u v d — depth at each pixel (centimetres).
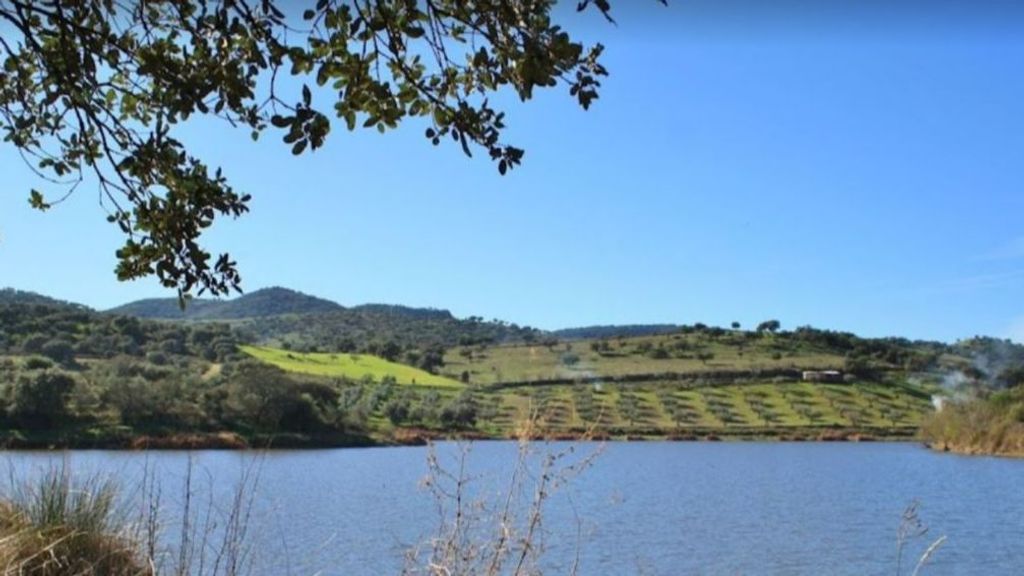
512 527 511
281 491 3694
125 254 527
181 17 449
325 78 416
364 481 4441
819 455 8750
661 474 6350
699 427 10525
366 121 429
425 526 2736
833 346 15425
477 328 18588
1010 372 12531
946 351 14875
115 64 483
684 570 2641
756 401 12275
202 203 517
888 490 5544
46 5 456
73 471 719
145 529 657
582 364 13425
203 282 537
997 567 2902
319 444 6112
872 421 11500
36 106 536
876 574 2752
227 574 606
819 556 3045
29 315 7888
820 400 12481
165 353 8044
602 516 3294
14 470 714
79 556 611
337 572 1630
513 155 427
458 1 390
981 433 9212
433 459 657
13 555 568
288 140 422
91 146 543
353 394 7806
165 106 481
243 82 450
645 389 12438
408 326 18462
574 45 370
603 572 2355
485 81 418
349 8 404
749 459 8138
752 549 3156
